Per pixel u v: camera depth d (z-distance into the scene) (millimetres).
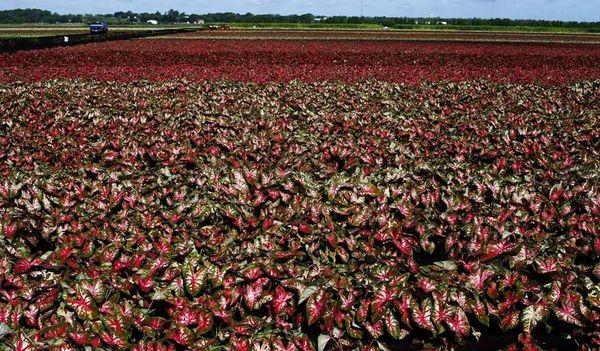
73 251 4355
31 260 4145
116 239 4684
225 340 3580
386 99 12438
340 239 4684
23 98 11883
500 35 63375
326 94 13008
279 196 5648
